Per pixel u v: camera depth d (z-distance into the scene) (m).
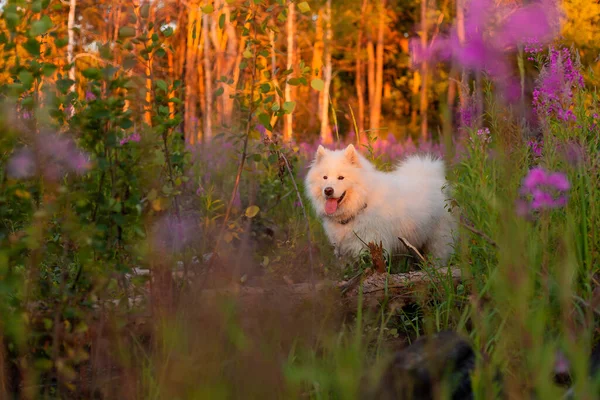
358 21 26.97
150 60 3.04
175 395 2.48
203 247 3.34
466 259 2.85
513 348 2.43
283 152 4.60
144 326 3.08
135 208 2.72
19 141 2.55
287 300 3.38
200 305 3.06
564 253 2.60
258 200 6.10
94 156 2.79
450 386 2.26
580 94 3.56
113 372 2.91
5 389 2.57
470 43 1.98
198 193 5.19
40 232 2.51
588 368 2.26
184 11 17.44
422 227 5.80
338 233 5.74
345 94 32.66
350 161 5.81
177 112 3.29
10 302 2.55
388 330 3.47
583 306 2.60
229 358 2.82
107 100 2.58
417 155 6.57
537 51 3.42
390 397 2.25
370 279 3.80
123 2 3.36
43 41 2.77
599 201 2.97
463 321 2.79
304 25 23.53
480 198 3.21
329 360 2.75
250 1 3.23
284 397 2.51
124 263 2.92
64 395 2.66
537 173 2.48
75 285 2.74
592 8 5.43
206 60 16.09
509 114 2.62
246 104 3.43
